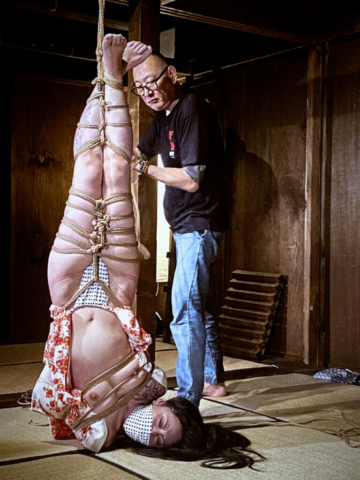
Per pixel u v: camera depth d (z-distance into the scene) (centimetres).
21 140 519
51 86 530
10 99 523
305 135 444
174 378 379
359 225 407
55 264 238
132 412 242
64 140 537
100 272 240
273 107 466
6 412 295
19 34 454
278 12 402
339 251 420
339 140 419
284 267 461
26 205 524
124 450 241
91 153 239
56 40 471
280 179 463
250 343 457
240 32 489
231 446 246
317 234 430
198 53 530
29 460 227
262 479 212
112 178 239
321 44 425
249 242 488
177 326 300
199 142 296
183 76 536
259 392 349
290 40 421
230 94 500
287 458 235
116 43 240
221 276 507
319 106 428
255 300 471
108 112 241
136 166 298
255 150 481
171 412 239
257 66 478
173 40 533
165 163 323
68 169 540
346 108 414
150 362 250
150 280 363
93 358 235
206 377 339
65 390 230
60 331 235
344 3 421
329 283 427
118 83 244
